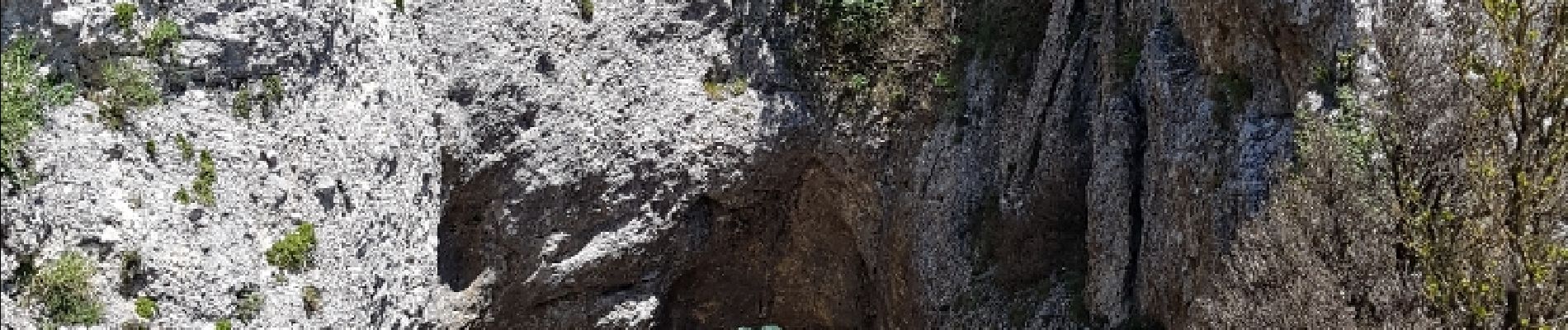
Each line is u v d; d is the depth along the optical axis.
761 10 21.23
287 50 15.58
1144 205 15.99
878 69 20.77
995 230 19.25
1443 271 11.47
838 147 21.45
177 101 14.66
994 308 18.67
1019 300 18.31
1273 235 12.97
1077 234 18.17
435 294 19.92
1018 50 19.44
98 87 14.02
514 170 20.22
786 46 21.41
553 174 20.33
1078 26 17.94
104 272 13.63
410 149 18.14
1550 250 10.92
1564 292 11.09
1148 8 16.47
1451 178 11.42
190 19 14.69
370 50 17.34
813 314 24.16
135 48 14.28
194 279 14.21
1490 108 11.03
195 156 14.63
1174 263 15.17
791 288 24.05
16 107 13.14
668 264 22.41
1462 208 11.34
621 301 22.27
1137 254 16.41
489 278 20.97
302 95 15.96
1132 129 16.42
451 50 19.27
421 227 18.64
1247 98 14.34
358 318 16.38
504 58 19.67
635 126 20.72
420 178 18.50
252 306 14.70
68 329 13.31
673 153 21.03
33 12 13.45
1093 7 17.72
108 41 14.04
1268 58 14.12
